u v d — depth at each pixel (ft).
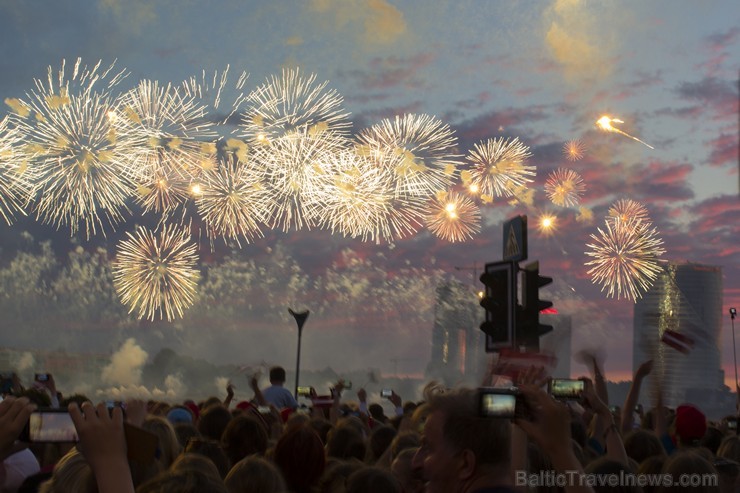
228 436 31.07
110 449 14.47
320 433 38.47
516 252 26.13
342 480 25.23
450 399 17.62
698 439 35.50
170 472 17.16
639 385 34.24
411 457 25.09
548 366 19.03
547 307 25.88
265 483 22.07
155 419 26.43
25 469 24.56
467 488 17.22
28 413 15.15
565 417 16.85
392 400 63.00
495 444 17.17
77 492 18.52
